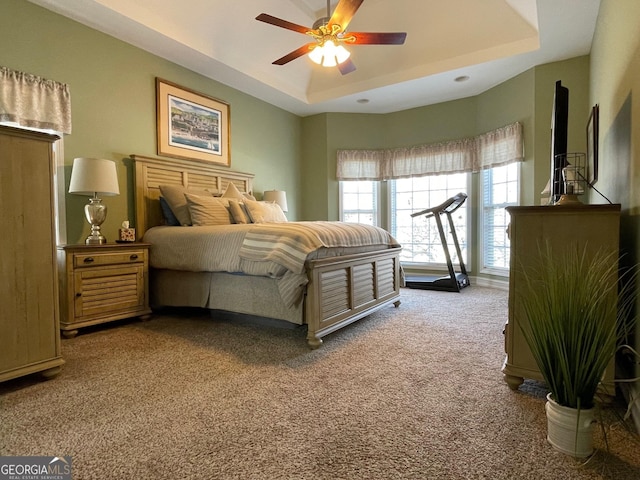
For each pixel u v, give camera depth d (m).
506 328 1.84
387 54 4.60
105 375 2.00
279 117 5.60
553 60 4.04
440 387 1.82
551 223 1.68
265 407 1.63
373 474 1.17
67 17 3.09
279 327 2.97
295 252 2.34
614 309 1.29
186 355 2.31
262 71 4.64
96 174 2.90
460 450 1.30
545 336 1.31
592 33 3.43
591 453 1.25
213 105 4.45
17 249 1.84
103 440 1.38
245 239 2.65
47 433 1.43
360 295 2.94
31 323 1.89
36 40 2.89
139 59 3.66
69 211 3.13
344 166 5.86
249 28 4.01
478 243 5.14
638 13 1.67
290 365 2.13
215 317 3.35
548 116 4.11
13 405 1.66
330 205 5.88
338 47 3.06
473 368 2.07
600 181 2.84
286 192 5.75
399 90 4.95
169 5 3.36
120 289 3.03
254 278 2.70
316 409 1.61
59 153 3.05
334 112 5.84
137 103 3.64
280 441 1.36
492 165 4.78
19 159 1.85
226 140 4.63
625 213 1.90
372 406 1.63
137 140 3.64
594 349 1.22
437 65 4.42
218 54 3.99
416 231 5.79
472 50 4.18
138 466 1.22
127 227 3.28
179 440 1.37
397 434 1.40
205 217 3.38
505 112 4.64
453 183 5.40
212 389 1.82
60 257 2.73
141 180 3.59
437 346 2.46
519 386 1.82
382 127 5.90
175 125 4.00
